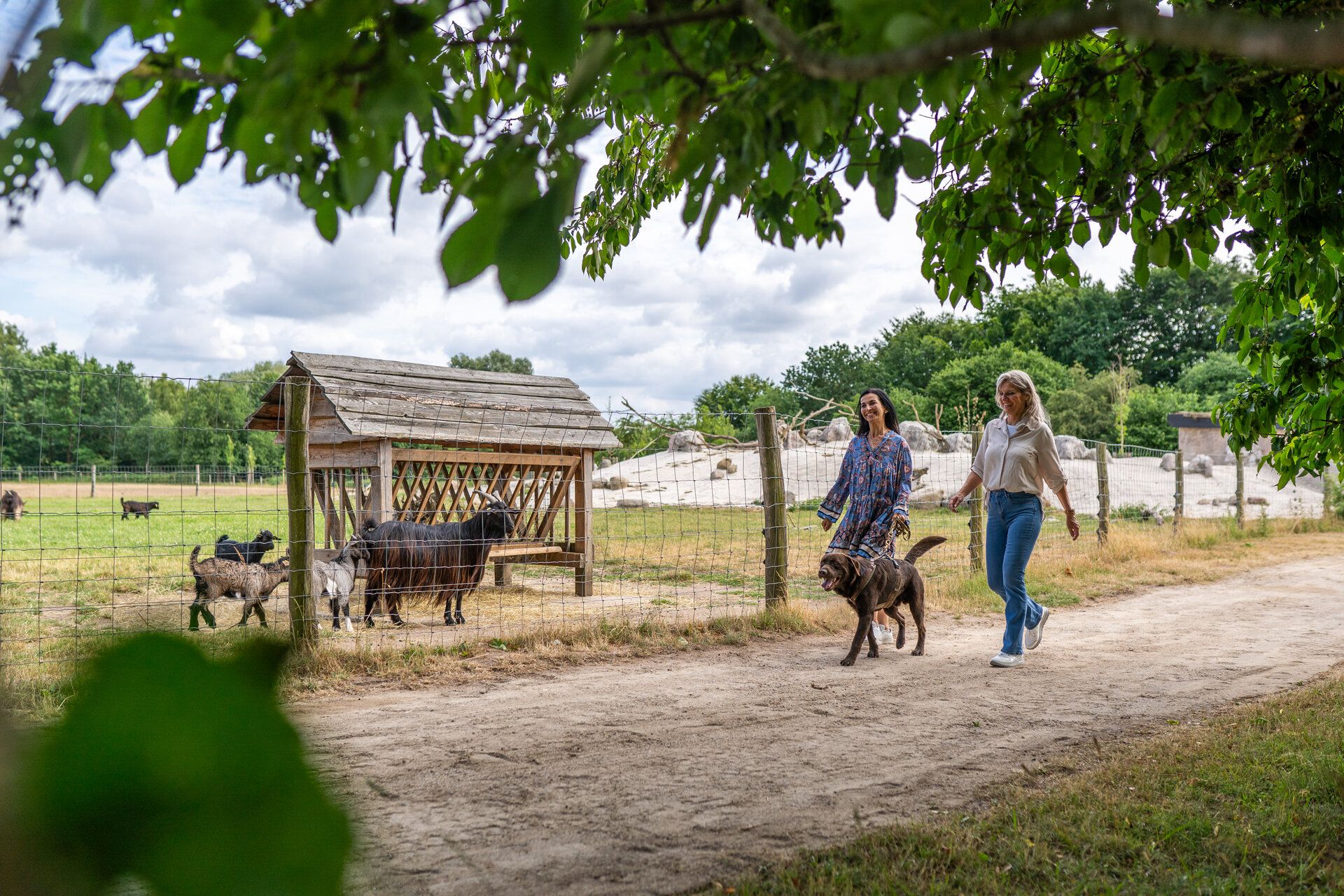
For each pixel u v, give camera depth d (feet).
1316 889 10.07
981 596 33.78
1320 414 14.98
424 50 3.55
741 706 18.92
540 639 24.53
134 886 0.82
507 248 2.72
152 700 0.83
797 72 4.98
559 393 40.24
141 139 3.76
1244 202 12.79
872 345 222.69
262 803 0.86
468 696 19.54
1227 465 98.43
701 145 4.89
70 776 0.81
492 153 3.51
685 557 49.67
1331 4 8.05
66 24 2.53
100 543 55.77
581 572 36.37
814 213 7.02
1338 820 12.07
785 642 26.30
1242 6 8.42
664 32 4.55
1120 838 11.59
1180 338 199.00
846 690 20.42
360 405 33.37
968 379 164.45
